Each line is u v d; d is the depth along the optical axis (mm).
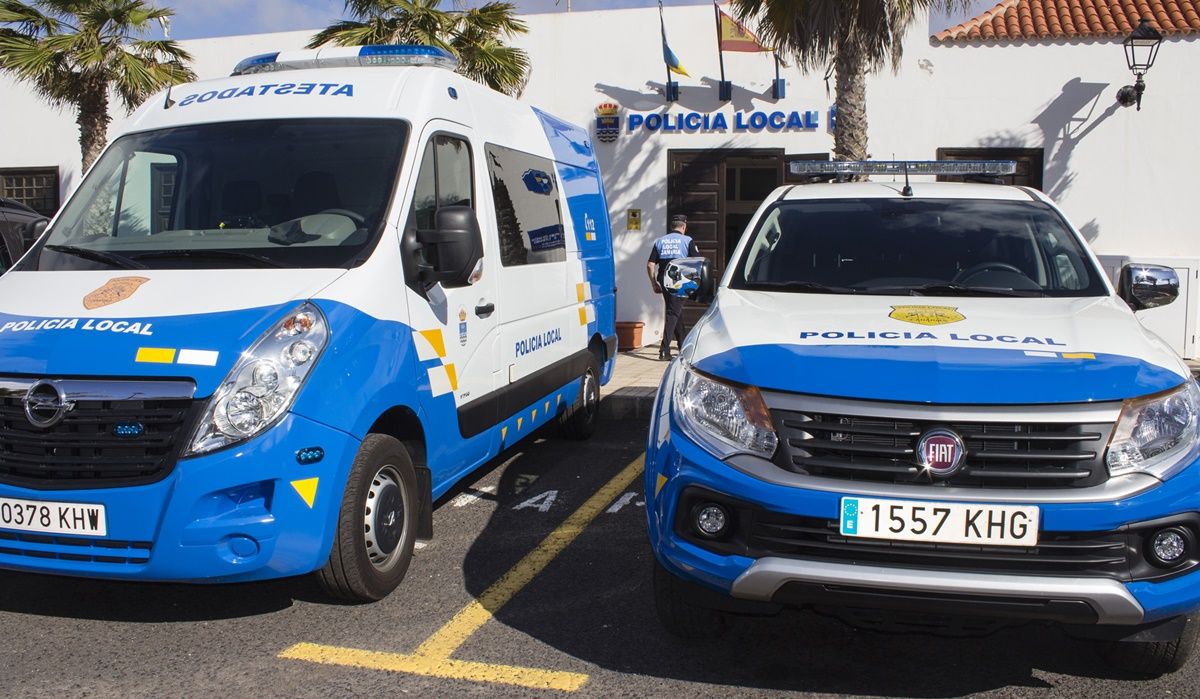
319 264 4172
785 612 4125
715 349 3529
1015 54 12117
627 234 13156
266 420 3588
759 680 3518
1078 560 2938
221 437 3523
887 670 3607
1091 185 12102
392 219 4406
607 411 8688
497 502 5855
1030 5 12680
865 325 3584
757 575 3062
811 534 3084
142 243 4457
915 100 12320
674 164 12992
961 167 5211
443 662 3641
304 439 3668
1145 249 12055
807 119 12555
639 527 5363
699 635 3754
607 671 3580
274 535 3605
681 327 13211
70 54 11672
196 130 4895
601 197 7973
